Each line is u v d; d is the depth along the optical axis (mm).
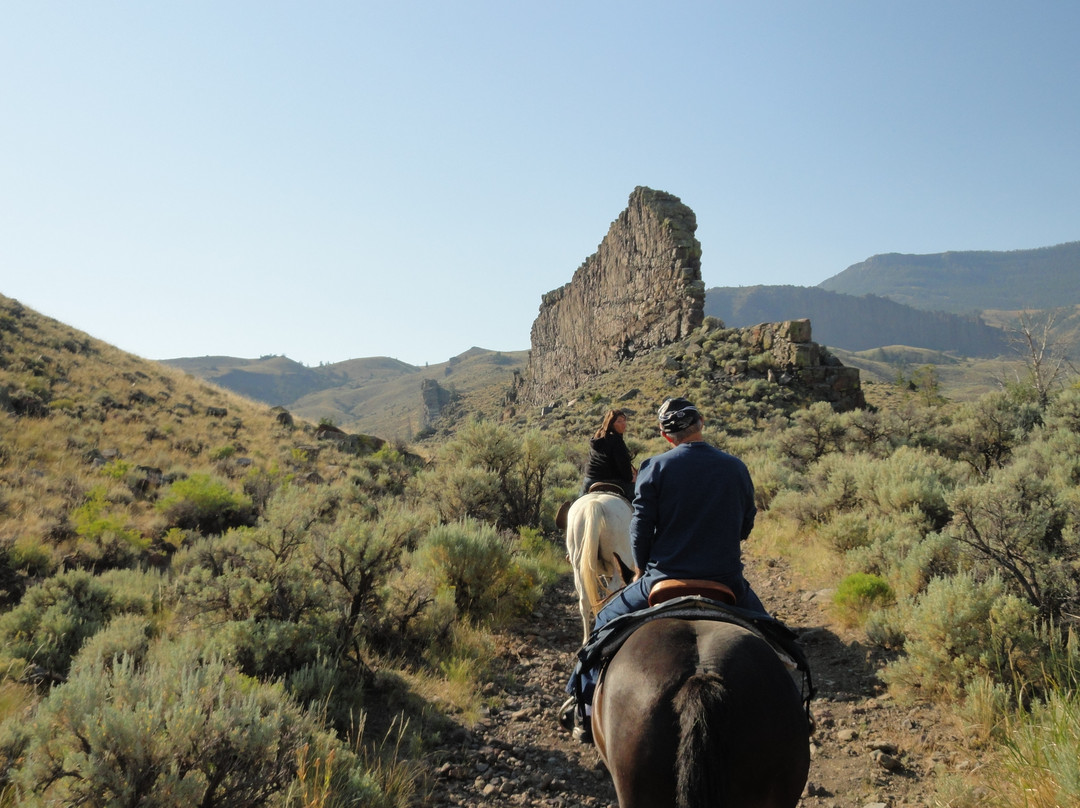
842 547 10688
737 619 3338
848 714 6262
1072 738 4316
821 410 21984
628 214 64000
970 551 7590
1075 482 9867
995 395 20875
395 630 7867
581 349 78500
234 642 6438
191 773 3768
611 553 6215
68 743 3852
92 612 8492
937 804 4559
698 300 51656
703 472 3670
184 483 17312
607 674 3229
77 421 24734
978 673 5906
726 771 2379
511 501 15055
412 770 5172
